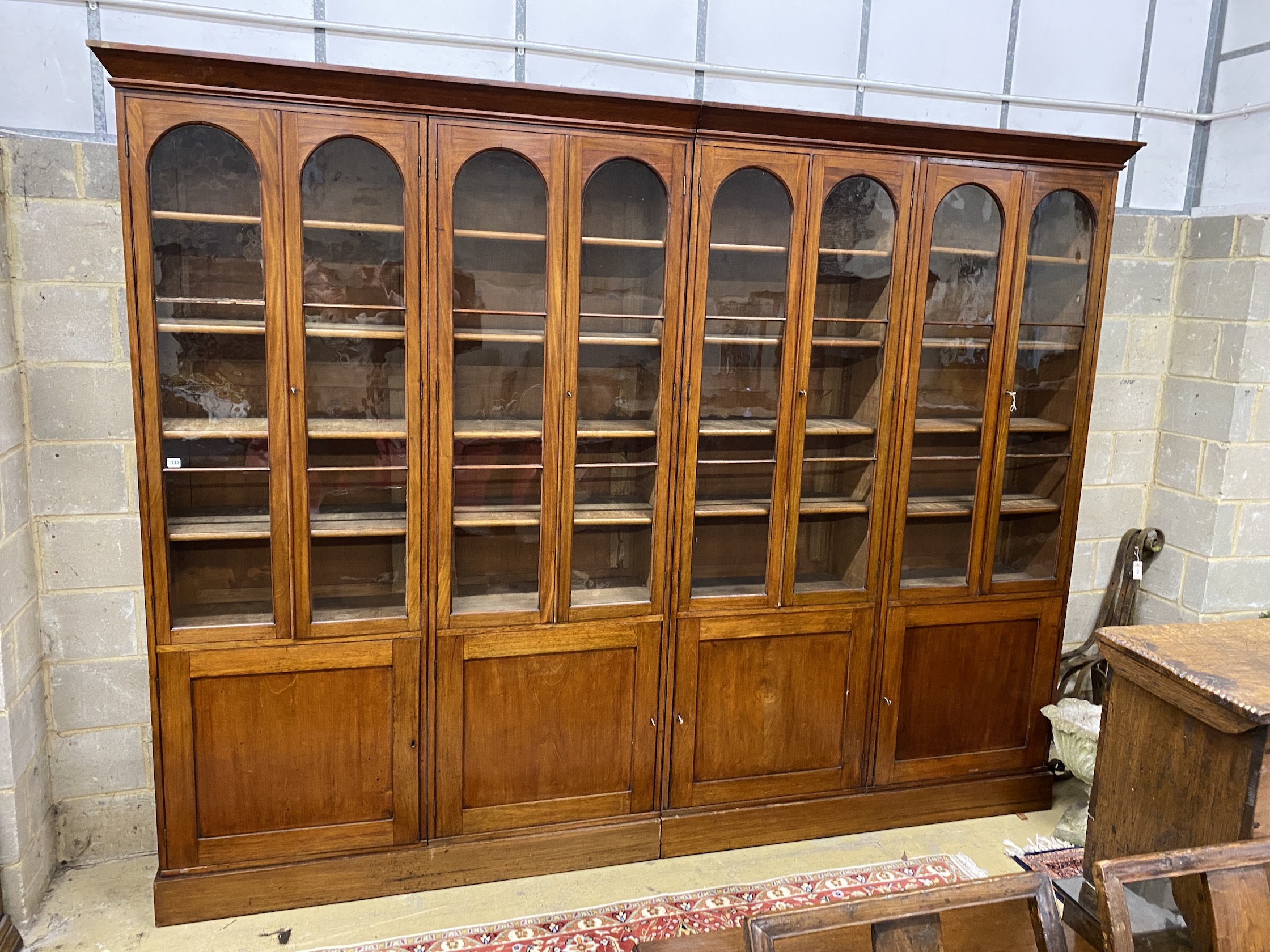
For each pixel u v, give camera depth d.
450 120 2.45
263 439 2.49
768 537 2.94
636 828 2.93
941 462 3.10
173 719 2.53
